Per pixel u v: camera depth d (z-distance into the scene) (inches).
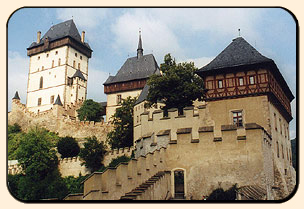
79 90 3462.1
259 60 1244.5
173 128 1293.1
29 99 3617.1
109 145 2183.8
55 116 2694.4
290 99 1708.9
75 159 1913.1
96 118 3024.1
